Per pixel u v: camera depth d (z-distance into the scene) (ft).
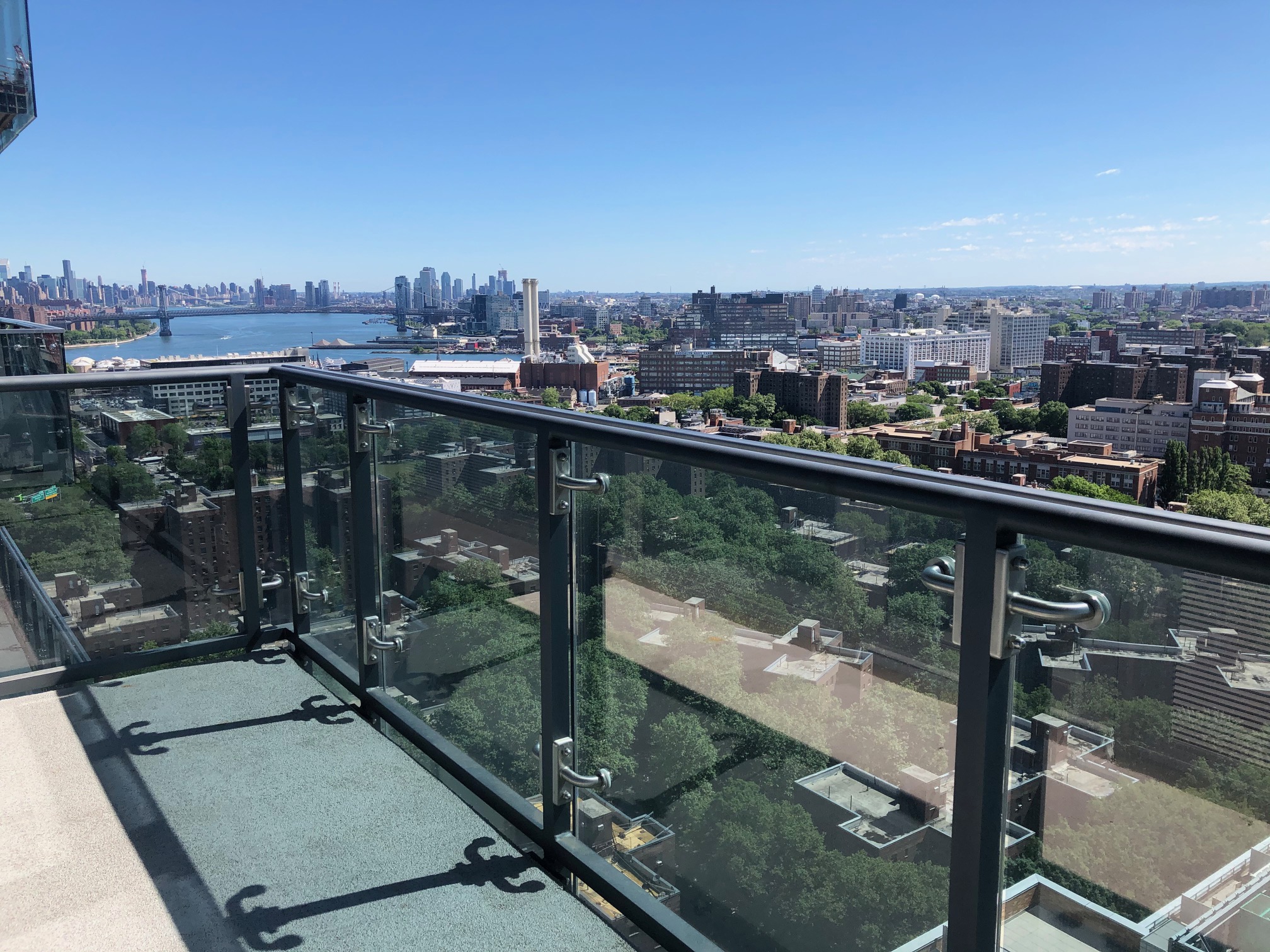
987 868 2.77
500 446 5.24
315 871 5.00
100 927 4.54
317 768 6.19
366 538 6.88
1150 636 2.35
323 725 6.85
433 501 6.00
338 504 7.31
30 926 4.56
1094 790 2.50
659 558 4.20
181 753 6.41
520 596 5.21
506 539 5.26
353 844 5.27
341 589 7.42
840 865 3.37
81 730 6.78
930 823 3.00
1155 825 2.36
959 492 2.66
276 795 5.84
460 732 5.94
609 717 4.65
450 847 5.23
